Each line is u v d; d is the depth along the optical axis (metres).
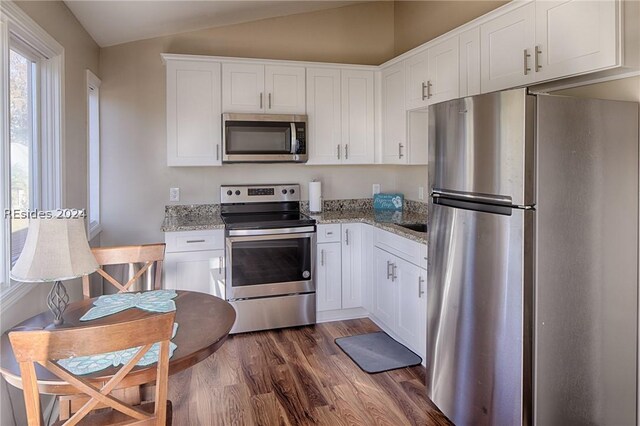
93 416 1.52
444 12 3.59
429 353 2.41
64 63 2.65
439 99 3.10
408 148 3.61
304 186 4.22
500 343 1.90
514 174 1.81
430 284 2.37
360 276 3.79
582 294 1.91
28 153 2.39
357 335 3.46
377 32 4.34
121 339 1.25
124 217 3.78
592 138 1.90
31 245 1.57
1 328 1.77
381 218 3.74
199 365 2.95
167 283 3.32
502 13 2.49
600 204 1.93
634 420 2.08
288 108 3.79
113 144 3.71
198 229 3.35
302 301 3.63
